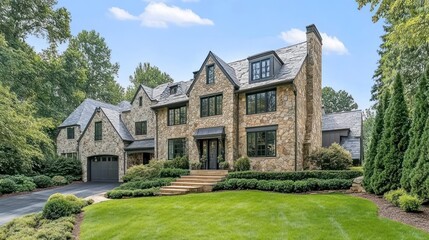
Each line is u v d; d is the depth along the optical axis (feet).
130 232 26.94
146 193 50.52
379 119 39.52
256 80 62.34
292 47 69.00
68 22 101.40
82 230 29.50
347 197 36.91
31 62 92.07
